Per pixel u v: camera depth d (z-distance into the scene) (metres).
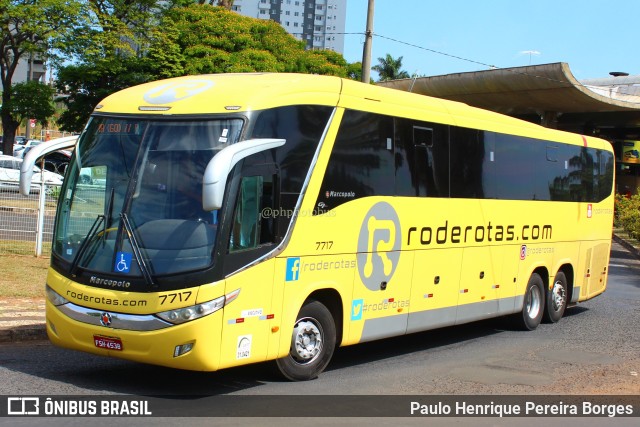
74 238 7.99
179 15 30.12
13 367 8.75
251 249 7.78
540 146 13.62
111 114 8.37
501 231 12.39
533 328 13.72
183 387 8.25
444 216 10.93
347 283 9.14
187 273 7.32
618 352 11.67
